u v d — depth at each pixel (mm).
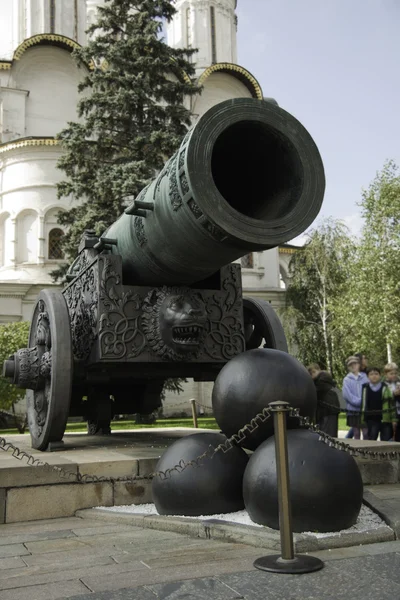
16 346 17562
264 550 3141
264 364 4023
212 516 3777
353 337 24391
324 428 7406
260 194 4387
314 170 4078
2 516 4195
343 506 3316
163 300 5316
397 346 23609
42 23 31016
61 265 19875
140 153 18938
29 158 25609
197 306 5320
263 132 4098
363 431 8125
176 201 4246
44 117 28484
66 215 19469
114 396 7703
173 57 20688
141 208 4754
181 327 5184
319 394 7469
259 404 3896
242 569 2811
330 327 25125
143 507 4406
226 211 3926
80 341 5738
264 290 27641
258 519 3441
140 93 19094
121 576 2764
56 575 2820
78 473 4109
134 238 5184
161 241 4770
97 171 19094
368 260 24000
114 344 5262
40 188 25562
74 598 2469
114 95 19328
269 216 4199
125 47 19797
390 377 7754
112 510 4320
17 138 27344
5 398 17109
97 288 5332
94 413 7516
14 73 28219
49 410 5336
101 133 19766
